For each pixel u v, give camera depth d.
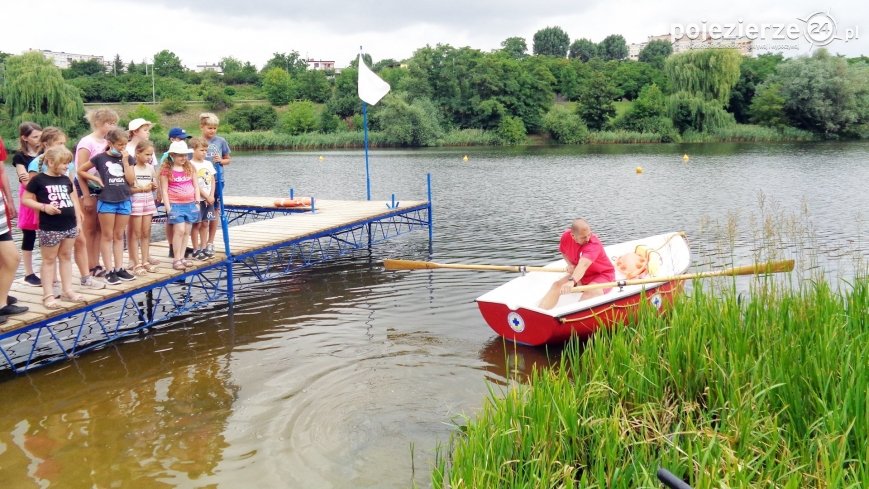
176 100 61.56
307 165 33.50
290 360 6.41
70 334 7.28
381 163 34.50
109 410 5.34
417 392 5.62
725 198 18.62
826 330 4.54
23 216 6.77
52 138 6.03
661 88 64.75
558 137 54.56
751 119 53.50
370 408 5.32
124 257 8.49
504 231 14.20
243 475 4.36
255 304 8.48
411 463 4.47
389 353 6.58
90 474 4.37
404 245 12.80
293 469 4.42
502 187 22.72
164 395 5.62
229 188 23.61
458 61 58.62
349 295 8.88
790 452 3.58
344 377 5.96
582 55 123.00
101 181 6.65
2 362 6.44
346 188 23.19
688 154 37.31
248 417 5.19
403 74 65.44
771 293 5.30
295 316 7.91
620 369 4.74
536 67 59.72
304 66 99.12
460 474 3.54
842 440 3.36
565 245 7.31
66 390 5.75
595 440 3.91
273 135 51.16
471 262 11.12
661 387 4.53
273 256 11.77
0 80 50.16
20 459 4.57
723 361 4.46
